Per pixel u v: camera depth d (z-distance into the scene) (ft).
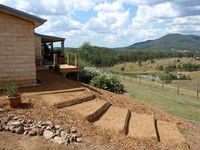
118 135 20.38
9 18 27.61
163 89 70.38
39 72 42.45
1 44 27.32
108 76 50.57
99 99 30.50
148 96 50.26
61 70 43.98
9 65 28.17
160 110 37.11
